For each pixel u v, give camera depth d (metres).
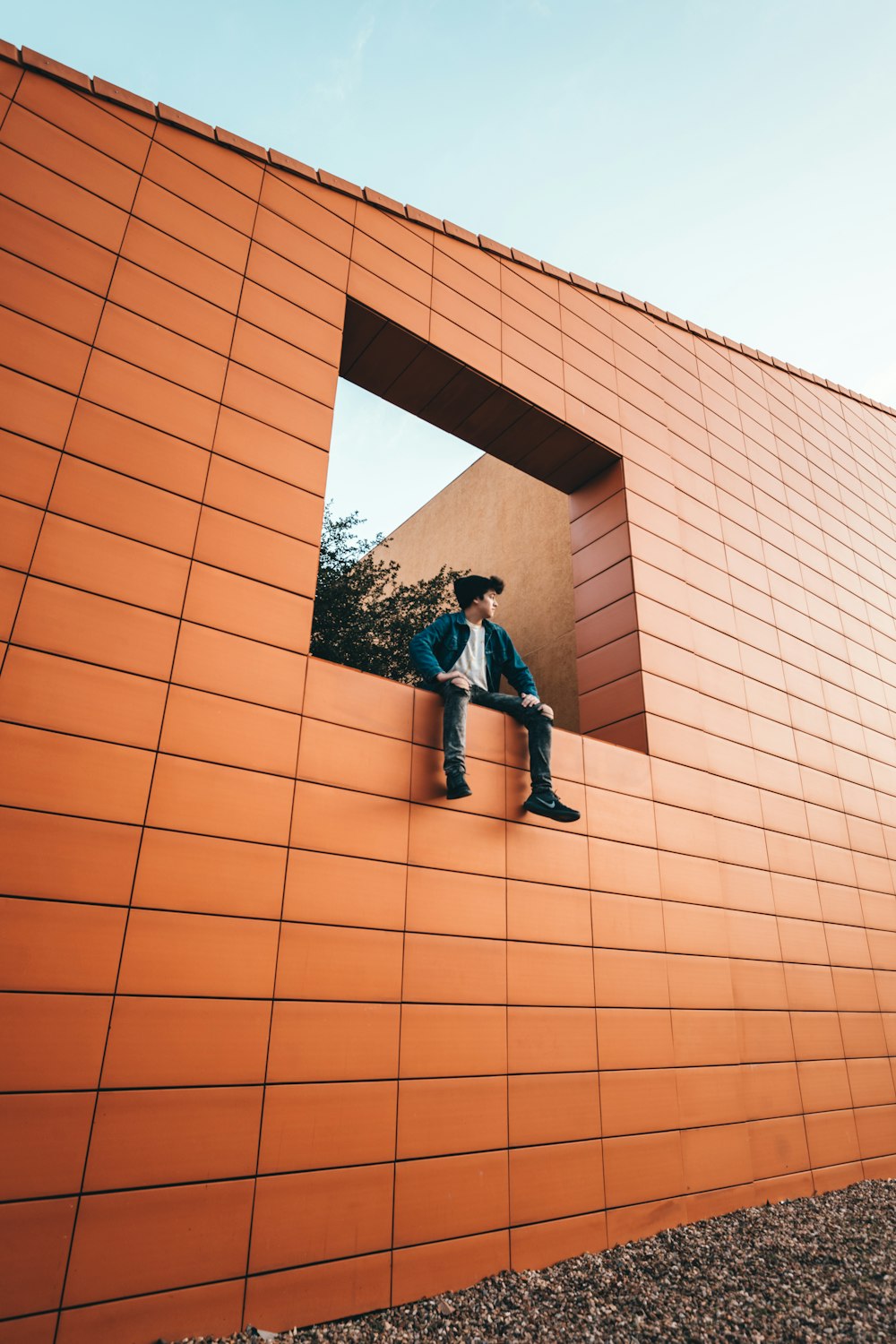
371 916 3.97
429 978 4.06
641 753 5.80
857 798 7.76
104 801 3.36
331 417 4.93
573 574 7.07
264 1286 3.09
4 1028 2.87
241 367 4.61
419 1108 3.78
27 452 3.65
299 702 4.14
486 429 6.70
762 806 6.61
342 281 5.41
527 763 5.06
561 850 4.97
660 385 7.95
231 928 3.51
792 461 9.50
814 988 6.20
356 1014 3.74
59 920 3.10
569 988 4.62
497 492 10.80
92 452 3.86
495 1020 4.23
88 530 3.72
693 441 7.98
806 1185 5.35
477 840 4.58
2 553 3.44
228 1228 3.08
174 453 4.14
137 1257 2.86
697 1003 5.29
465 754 4.69
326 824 3.99
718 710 6.65
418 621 10.30
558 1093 4.32
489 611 5.34
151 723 3.61
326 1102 3.51
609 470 7.06
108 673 3.56
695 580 7.11
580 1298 3.53
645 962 5.10
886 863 7.68
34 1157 2.79
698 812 6.00
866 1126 6.00
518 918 4.57
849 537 9.87
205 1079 3.23
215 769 3.72
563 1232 4.03
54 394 3.82
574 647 8.52
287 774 3.95
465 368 6.03
